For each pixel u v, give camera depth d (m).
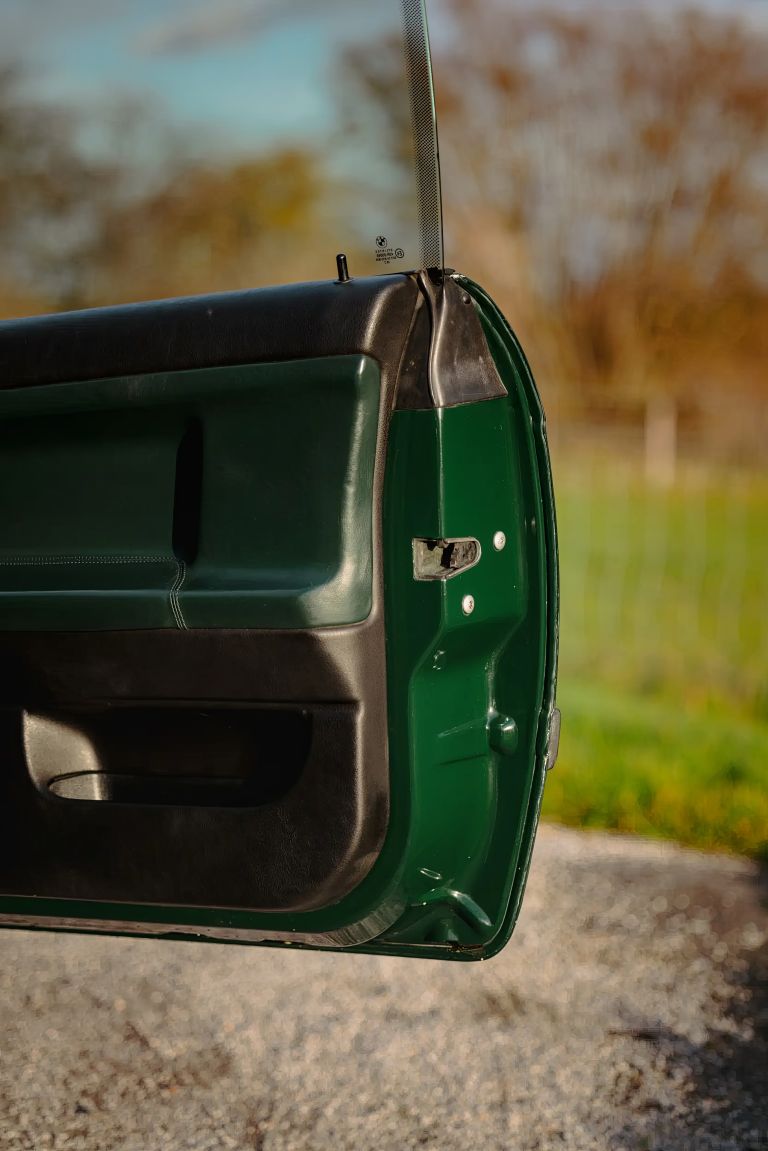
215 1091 2.52
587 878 3.73
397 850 1.77
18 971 3.02
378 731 1.75
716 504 11.42
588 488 11.84
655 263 22.11
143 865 1.79
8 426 1.91
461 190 21.39
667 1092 2.54
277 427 1.75
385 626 1.77
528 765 1.92
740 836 4.13
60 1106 2.45
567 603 8.94
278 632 1.71
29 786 1.84
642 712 6.04
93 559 1.86
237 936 1.91
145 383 1.81
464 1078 2.59
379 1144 2.35
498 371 1.90
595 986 3.02
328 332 1.73
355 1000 2.93
